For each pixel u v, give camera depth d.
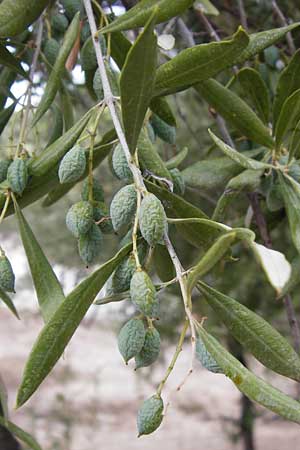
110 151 0.54
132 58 0.42
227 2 0.96
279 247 1.28
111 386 3.54
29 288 2.95
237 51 0.49
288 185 0.58
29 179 0.54
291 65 0.59
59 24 0.63
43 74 0.69
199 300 1.54
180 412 3.33
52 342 0.44
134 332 0.44
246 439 2.07
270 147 0.60
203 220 0.43
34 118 0.54
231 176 0.63
